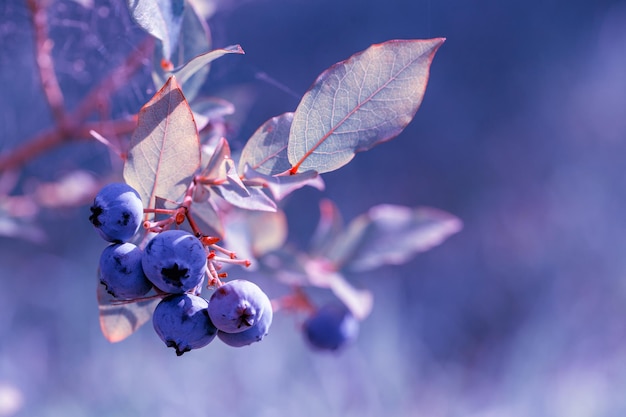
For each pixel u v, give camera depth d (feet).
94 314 3.90
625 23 5.69
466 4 6.10
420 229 1.44
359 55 1.06
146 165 1.08
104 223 1.04
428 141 5.36
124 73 1.47
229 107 1.22
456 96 5.64
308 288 3.03
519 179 5.11
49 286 4.12
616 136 5.08
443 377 3.91
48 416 3.41
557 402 3.52
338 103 1.07
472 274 4.63
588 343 3.91
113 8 1.88
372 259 1.43
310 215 4.77
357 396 3.45
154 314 1.05
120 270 1.04
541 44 5.89
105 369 3.57
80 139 1.45
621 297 4.13
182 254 1.03
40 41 1.41
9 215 1.65
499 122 5.51
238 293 1.04
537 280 4.47
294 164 1.08
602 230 4.55
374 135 1.08
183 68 1.09
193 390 3.41
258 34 5.72
